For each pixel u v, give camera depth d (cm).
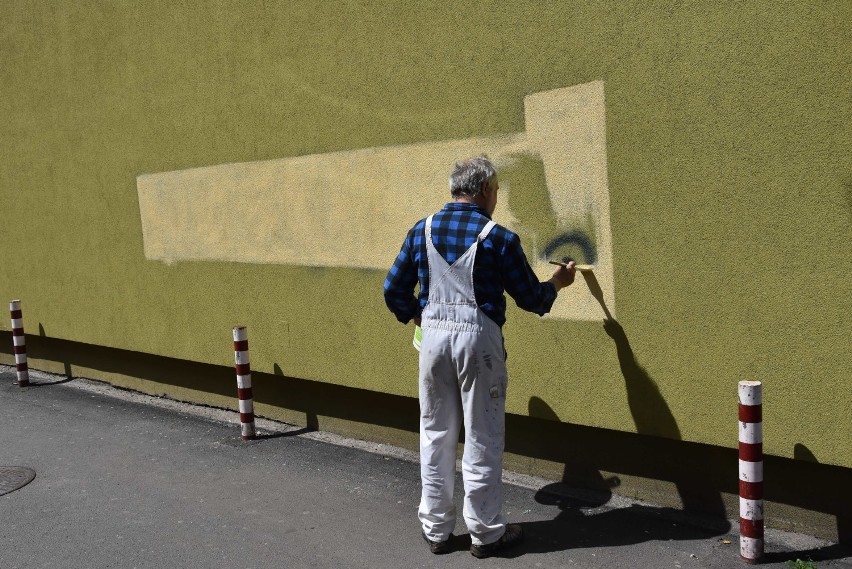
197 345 696
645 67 411
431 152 508
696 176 400
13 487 541
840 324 365
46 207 829
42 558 431
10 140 856
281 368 627
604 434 466
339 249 573
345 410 610
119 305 766
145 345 746
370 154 543
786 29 365
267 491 509
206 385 723
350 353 577
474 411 389
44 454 611
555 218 455
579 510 451
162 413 711
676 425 421
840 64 352
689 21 393
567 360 461
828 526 391
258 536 443
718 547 396
